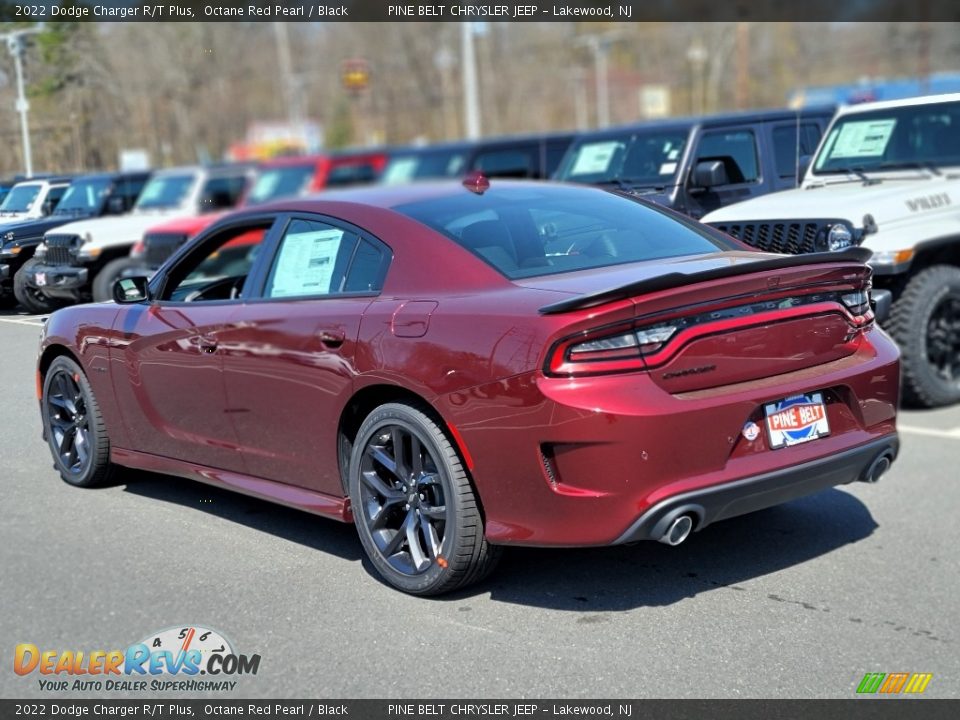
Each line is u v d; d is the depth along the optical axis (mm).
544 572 4152
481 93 56938
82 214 6352
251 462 4426
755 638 3564
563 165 8414
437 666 3348
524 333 3463
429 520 3818
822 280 3838
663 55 58625
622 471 3381
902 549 4414
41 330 5262
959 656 3434
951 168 7113
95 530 4531
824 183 7164
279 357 4172
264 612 3738
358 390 3908
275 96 51906
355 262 4184
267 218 4617
